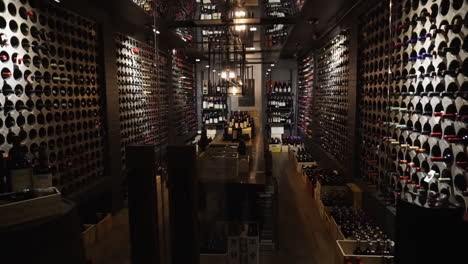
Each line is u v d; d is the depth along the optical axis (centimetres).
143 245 139
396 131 281
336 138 508
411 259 134
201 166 152
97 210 347
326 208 338
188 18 266
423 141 240
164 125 185
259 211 166
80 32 339
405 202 135
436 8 225
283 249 204
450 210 128
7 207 68
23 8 262
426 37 227
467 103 190
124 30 395
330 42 543
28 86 269
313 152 660
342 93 470
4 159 225
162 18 254
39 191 77
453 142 198
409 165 250
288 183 456
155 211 138
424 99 238
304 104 750
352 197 364
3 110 244
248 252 149
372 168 356
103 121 377
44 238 66
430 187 230
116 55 399
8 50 248
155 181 137
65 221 72
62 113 310
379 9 329
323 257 261
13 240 61
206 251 147
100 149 374
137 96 394
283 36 436
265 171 184
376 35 342
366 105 376
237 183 161
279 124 690
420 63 243
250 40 292
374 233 260
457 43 202
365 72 379
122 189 395
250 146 234
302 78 762
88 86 354
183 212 137
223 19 258
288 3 369
